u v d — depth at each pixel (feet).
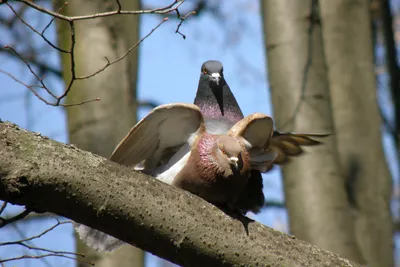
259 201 33.81
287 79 39.27
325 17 46.29
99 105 36.06
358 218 43.21
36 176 21.47
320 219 37.96
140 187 22.99
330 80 45.39
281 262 24.18
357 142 44.19
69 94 36.47
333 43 45.78
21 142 21.71
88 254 36.01
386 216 43.57
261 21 41.52
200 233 23.43
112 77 36.45
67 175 21.89
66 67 36.70
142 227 22.88
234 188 28.04
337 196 38.40
